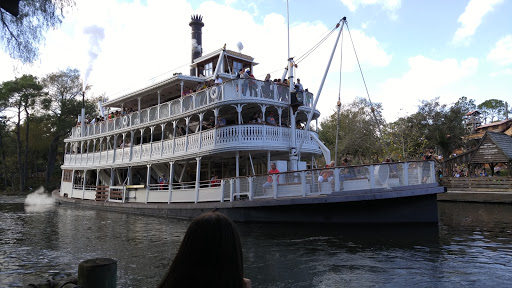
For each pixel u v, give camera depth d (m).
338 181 14.65
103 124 29.03
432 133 42.25
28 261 10.50
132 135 25.41
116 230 16.17
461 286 7.56
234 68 23.77
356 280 8.15
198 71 25.22
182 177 23.69
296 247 11.49
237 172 18.20
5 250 12.05
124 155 25.86
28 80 49.97
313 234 13.52
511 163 30.06
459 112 43.44
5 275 9.03
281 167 17.98
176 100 21.75
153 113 23.72
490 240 12.11
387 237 12.59
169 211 20.44
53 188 51.34
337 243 11.89
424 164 14.75
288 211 15.62
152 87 23.59
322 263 9.55
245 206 16.44
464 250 10.66
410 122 42.88
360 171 14.40
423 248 10.99
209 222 1.85
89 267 4.07
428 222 14.09
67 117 54.38
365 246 11.38
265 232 14.29
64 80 53.88
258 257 10.36
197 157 19.59
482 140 31.94
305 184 15.25
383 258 9.90
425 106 44.31
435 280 7.96
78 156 31.97
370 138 42.94
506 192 27.33
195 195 19.52
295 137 19.34
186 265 1.80
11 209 28.05
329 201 14.31
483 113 85.19
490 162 31.12
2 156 54.75
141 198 23.73
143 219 20.00
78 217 21.72
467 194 28.05
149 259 10.60
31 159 60.06
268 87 19.14
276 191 15.91
